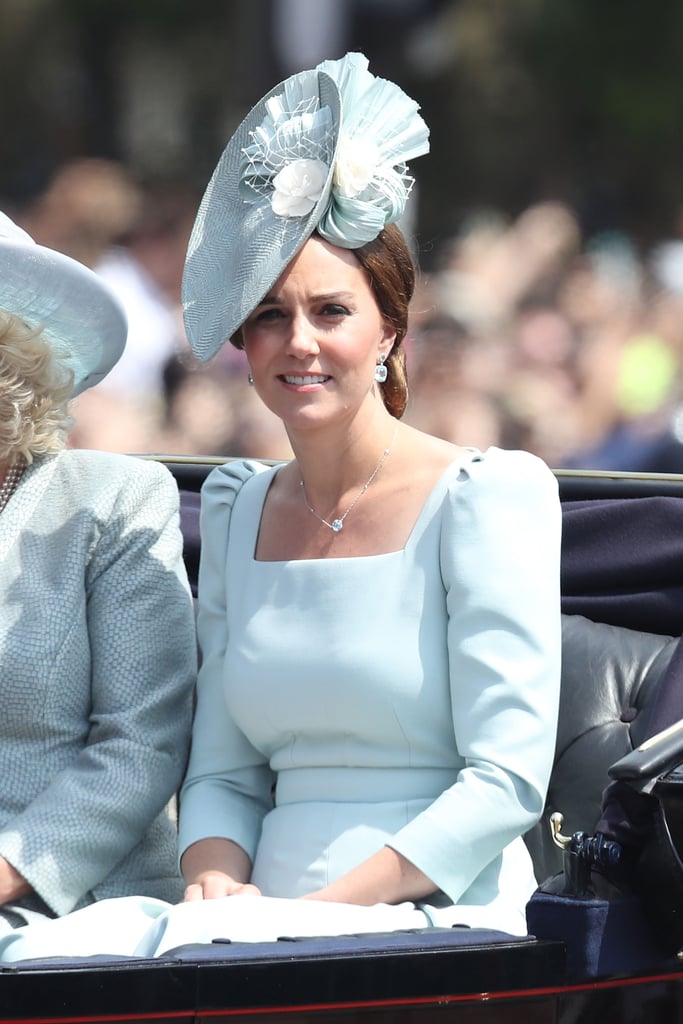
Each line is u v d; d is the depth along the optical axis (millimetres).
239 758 12117
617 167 61625
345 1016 9305
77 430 28922
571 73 63250
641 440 30516
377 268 11562
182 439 29094
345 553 11727
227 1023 9180
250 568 12047
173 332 30375
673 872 9781
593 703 12656
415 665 11312
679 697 11688
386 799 11383
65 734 12117
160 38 65625
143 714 12117
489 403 29016
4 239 12398
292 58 29594
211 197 12203
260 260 11391
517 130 62719
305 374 11430
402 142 11703
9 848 11555
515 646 11164
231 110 58750
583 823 12352
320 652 11422
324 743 11539
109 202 31984
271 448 28891
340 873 11227
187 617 12555
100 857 11773
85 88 64562
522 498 11453
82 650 12172
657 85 63094
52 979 9039
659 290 32844
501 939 9742
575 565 13172
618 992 9953
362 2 29219
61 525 12422
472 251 34000
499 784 10938
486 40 63000
